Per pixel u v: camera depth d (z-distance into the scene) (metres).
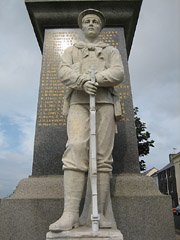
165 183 31.22
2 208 2.96
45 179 3.29
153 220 2.92
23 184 3.23
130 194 3.11
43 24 4.89
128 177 3.27
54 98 4.13
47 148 3.78
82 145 2.55
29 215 2.93
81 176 2.50
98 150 2.63
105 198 2.60
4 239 2.85
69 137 2.65
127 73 4.38
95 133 2.44
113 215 2.71
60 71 2.94
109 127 2.76
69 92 2.97
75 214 2.38
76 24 4.86
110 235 2.14
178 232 7.05
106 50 3.17
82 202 2.92
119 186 3.17
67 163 2.50
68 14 4.77
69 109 2.90
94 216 2.19
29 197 3.09
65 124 3.95
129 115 4.02
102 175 2.60
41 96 4.15
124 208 2.95
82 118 2.72
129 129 3.91
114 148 3.77
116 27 4.92
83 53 3.12
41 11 4.76
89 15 3.32
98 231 2.19
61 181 3.23
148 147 10.25
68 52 3.15
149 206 2.97
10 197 3.11
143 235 2.86
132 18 4.88
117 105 2.95
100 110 2.79
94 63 3.02
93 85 2.59
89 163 2.59
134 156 3.72
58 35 4.79
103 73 2.75
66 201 2.42
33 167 3.66
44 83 4.26
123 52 4.63
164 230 2.88
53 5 4.69
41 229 2.88
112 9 4.79
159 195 3.05
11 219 2.92
